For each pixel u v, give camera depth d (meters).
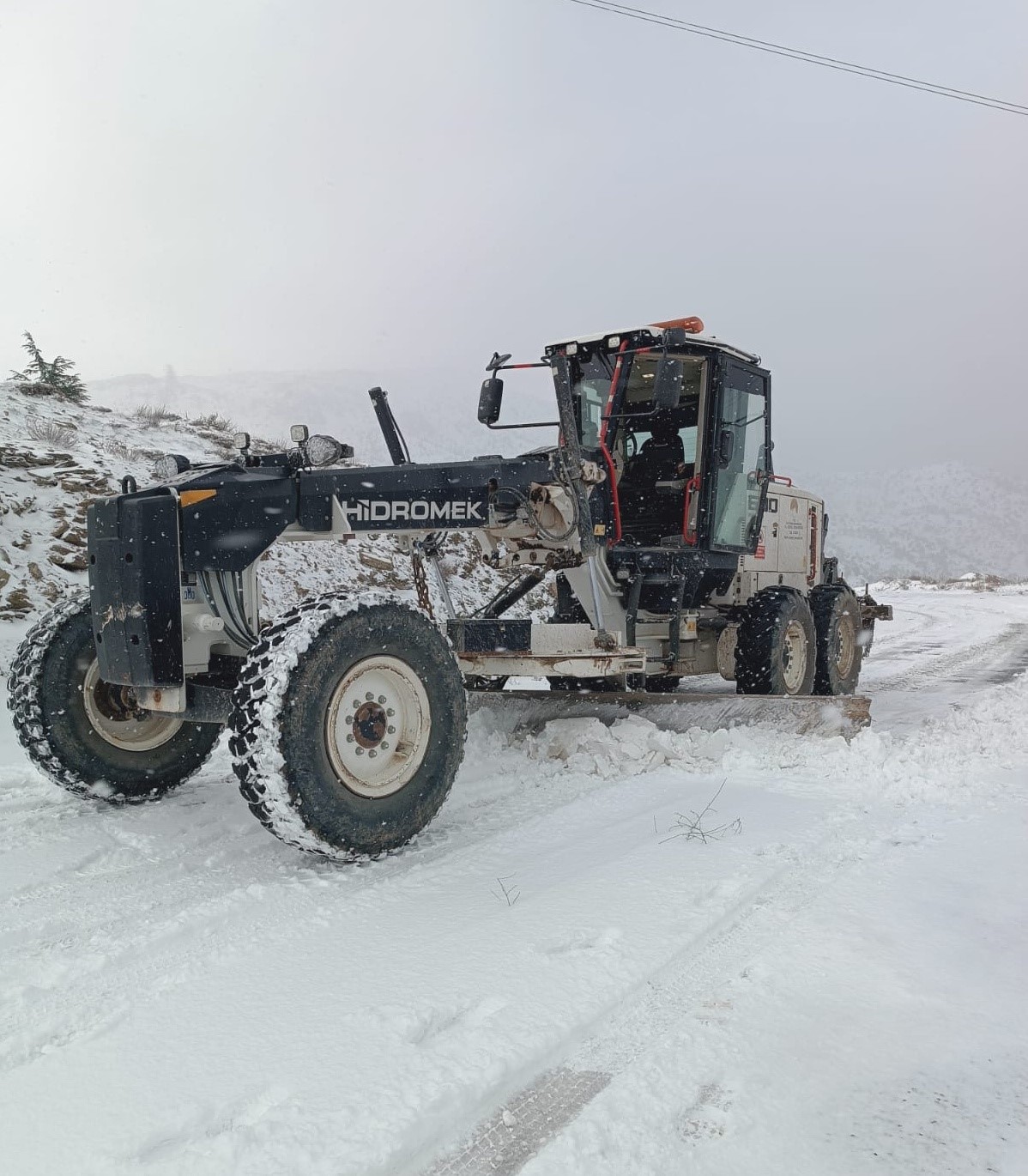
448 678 3.52
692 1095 1.83
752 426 6.40
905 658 10.55
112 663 3.45
